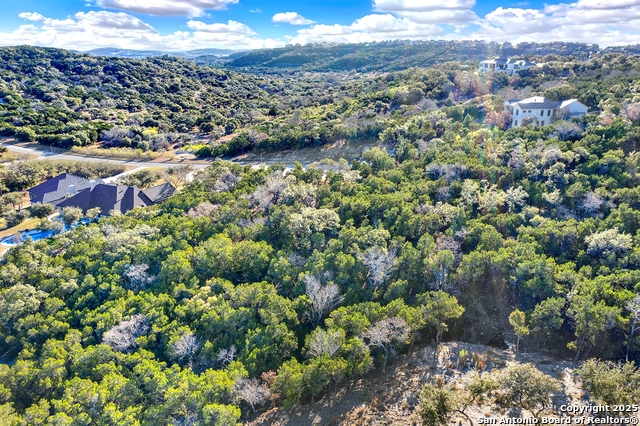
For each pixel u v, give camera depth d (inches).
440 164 2908.5
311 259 2114.9
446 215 2373.3
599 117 3425.2
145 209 3043.8
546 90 4569.4
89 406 1390.3
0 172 4025.6
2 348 1889.8
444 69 6491.1
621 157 2632.9
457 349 1737.2
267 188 2945.4
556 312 1694.1
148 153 4837.6
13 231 3122.5
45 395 1517.0
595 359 1526.8
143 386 1485.0
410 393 1509.6
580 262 2039.9
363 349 1557.6
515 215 2389.3
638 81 4146.2
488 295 2076.8
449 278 2022.6
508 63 6077.8
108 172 4387.3
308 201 2822.3
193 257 2190.0
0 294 1966.0
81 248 2385.6
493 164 2933.1
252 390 1443.2
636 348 1577.3
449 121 3909.9
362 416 1430.9
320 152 4446.4
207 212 2723.9
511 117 4052.7
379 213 2527.1
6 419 1336.1
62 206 3383.4
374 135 4266.7
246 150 4810.5
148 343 1711.4
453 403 1225.4
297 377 1425.9
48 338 1782.7
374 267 2012.8
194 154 4904.0
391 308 1729.8
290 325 1802.4
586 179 2564.0
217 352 1659.7
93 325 1808.6
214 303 1855.3
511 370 1304.1
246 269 2165.4
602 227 2149.4
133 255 2252.7
